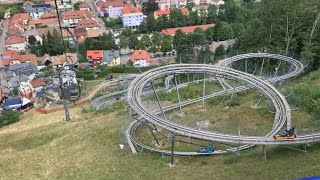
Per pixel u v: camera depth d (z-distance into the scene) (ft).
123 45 653.71
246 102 252.42
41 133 252.83
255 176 160.86
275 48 335.06
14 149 229.45
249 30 373.61
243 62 352.69
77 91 377.91
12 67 547.08
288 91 246.47
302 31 336.49
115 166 186.29
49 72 515.91
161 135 215.31
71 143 221.46
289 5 330.54
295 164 166.61
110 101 320.91
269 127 214.28
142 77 226.99
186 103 253.03
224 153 185.26
